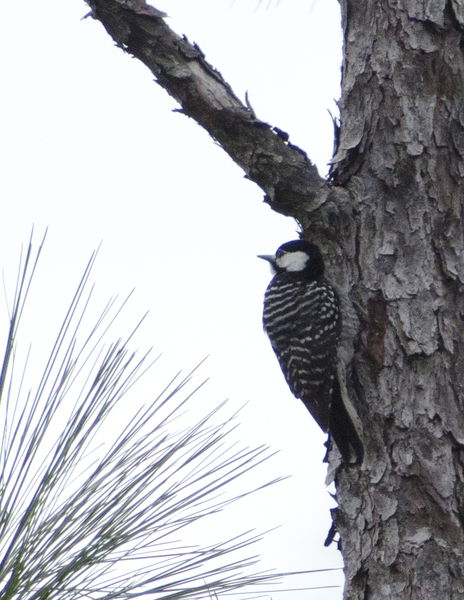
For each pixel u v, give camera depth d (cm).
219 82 852
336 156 888
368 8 902
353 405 791
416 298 792
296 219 889
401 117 846
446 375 759
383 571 721
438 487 722
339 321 827
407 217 821
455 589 687
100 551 398
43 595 387
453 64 855
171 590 408
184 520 409
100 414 397
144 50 839
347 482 778
